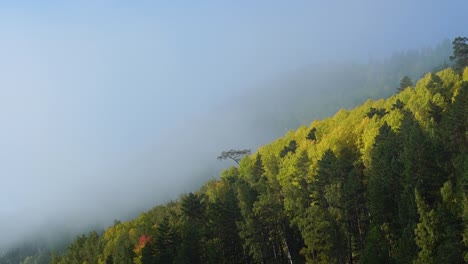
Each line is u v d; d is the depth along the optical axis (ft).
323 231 188.44
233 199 238.68
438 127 205.26
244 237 218.38
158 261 226.79
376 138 217.15
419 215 161.17
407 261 154.61
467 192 147.43
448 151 179.22
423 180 170.91
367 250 165.99
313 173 232.12
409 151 174.40
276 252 229.66
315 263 196.95
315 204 205.67
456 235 144.05
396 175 183.32
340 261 192.75
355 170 200.34
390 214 177.47
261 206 215.51
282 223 224.53
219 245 230.48
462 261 141.18
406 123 206.28
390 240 172.55
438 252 143.54
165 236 239.50
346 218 193.77
